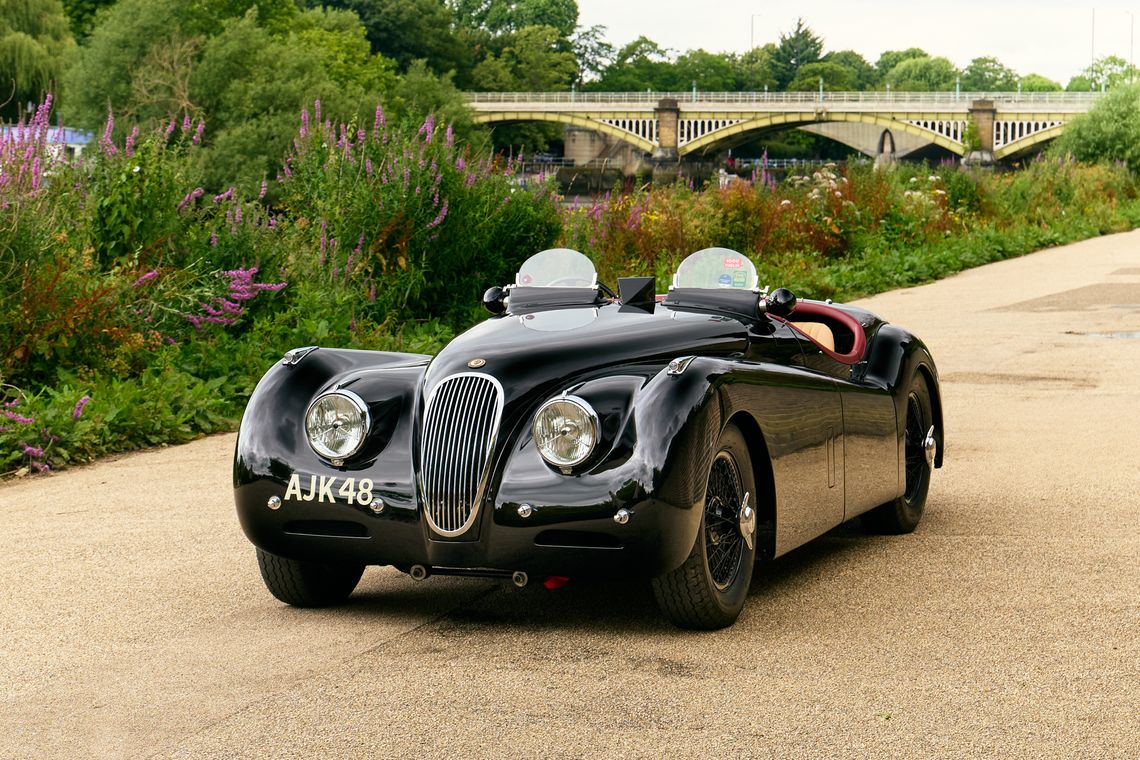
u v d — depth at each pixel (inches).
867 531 247.0
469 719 144.9
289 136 2177.7
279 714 147.8
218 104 2315.5
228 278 465.4
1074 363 485.4
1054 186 1507.1
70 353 413.4
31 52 2411.4
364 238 517.0
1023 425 358.9
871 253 927.7
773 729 140.6
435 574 178.5
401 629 183.2
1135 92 2170.3
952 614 186.2
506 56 6131.9
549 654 169.3
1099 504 261.1
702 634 178.1
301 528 183.5
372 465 180.2
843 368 232.7
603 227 746.8
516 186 593.0
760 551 191.8
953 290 824.9
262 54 2353.6
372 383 186.2
